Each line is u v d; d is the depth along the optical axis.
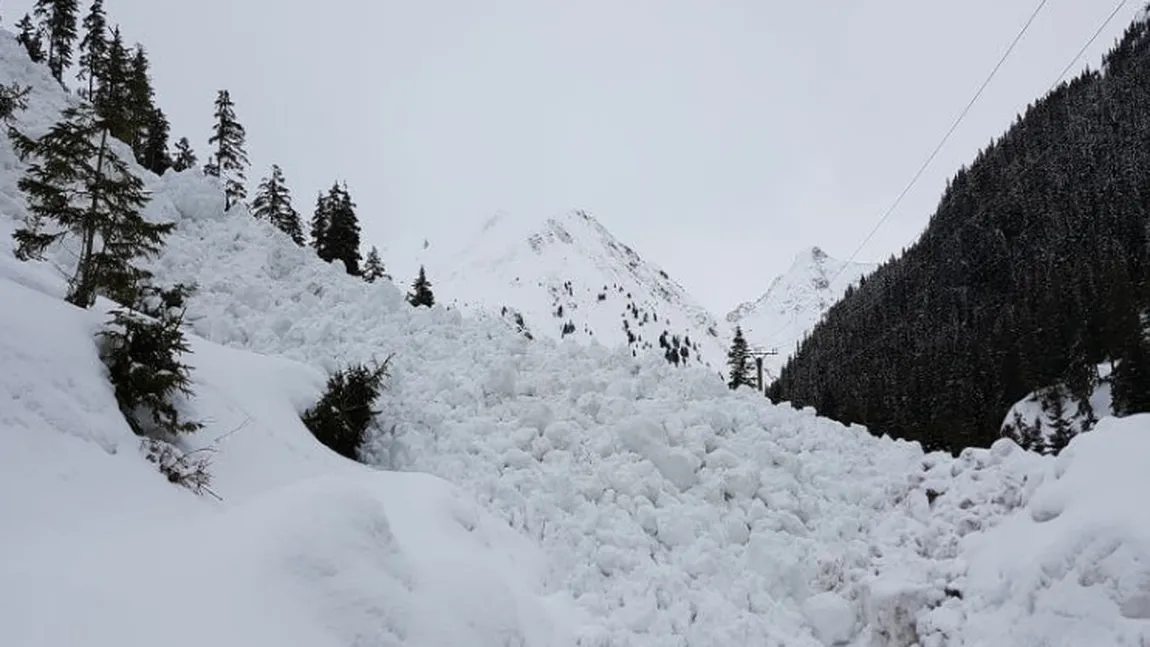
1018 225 91.81
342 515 7.10
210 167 43.19
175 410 8.96
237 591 6.04
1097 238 71.94
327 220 42.22
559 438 12.98
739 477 12.63
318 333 15.77
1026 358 55.31
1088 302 57.03
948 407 55.25
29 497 6.31
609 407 14.41
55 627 4.88
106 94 11.80
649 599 9.34
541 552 10.05
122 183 11.31
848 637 9.72
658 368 17.30
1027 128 124.12
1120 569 6.92
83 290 10.48
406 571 7.30
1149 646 6.39
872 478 14.20
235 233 21.16
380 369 12.75
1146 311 52.38
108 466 7.44
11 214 16.09
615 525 10.95
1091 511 7.68
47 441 7.11
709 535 11.20
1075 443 8.88
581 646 8.27
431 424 12.75
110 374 8.88
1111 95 112.94
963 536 9.91
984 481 10.60
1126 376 44.91
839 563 10.84
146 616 5.36
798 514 12.40
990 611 8.05
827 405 68.50
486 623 7.30
